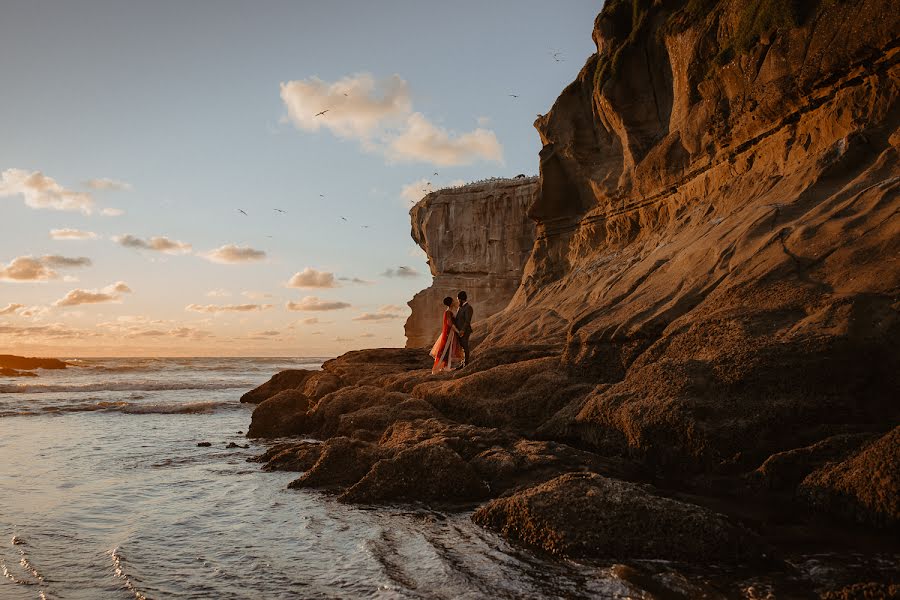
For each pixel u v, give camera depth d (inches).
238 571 171.6
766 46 491.5
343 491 271.7
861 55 401.4
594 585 150.8
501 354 472.7
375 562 175.2
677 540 168.1
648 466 255.0
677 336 309.1
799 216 367.6
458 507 234.2
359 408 434.9
